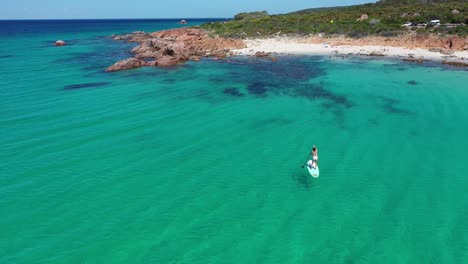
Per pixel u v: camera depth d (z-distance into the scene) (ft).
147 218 49.78
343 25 255.29
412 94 115.44
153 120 91.91
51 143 75.46
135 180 60.54
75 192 56.44
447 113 95.40
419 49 197.16
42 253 42.73
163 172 63.62
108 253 42.73
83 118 92.22
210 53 207.00
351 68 163.02
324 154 71.36
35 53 221.87
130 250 43.24
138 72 157.89
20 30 524.93
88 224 48.29
